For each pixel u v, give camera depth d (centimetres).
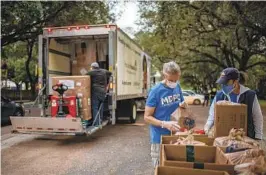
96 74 865
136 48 1323
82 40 1055
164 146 262
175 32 2044
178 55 2842
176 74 379
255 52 2425
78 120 761
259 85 3712
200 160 259
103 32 922
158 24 1981
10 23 1552
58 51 1016
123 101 1229
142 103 1570
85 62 1088
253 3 1395
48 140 866
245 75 387
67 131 781
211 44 2614
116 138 902
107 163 624
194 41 2503
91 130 798
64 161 637
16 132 816
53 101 832
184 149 261
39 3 1432
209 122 373
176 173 205
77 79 834
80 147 777
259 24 1582
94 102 862
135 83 1306
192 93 3156
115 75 925
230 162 219
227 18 1830
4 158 660
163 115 380
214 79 4125
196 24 2153
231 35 2184
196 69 3944
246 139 284
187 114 364
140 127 1134
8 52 2731
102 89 868
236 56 2694
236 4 1509
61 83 838
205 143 304
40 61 941
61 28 934
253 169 214
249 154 238
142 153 711
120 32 995
